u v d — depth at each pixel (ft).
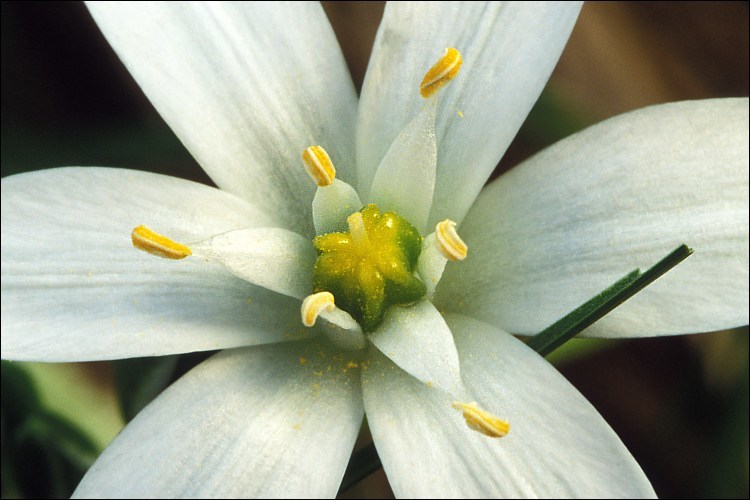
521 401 0.24
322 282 0.25
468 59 0.26
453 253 0.25
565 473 0.24
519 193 0.26
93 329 0.25
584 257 0.26
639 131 0.26
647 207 0.26
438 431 0.24
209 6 0.26
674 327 0.25
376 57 0.26
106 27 0.26
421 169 0.26
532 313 0.26
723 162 0.26
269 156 0.26
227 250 0.25
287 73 0.27
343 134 0.27
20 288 0.25
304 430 0.25
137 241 0.24
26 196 0.25
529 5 0.26
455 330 0.25
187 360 0.29
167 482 0.24
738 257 0.25
